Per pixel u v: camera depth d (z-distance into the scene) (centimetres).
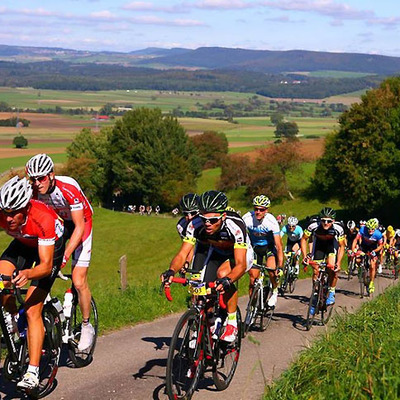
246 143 14312
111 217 5909
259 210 828
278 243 834
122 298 987
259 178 6638
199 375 501
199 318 490
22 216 449
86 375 555
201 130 19762
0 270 461
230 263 536
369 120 5184
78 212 544
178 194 7112
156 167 7294
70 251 533
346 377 454
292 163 6550
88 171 7906
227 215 520
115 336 746
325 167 6184
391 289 1054
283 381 481
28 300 467
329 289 888
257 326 848
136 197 7794
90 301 578
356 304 1178
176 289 1117
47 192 534
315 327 883
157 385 534
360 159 5169
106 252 4247
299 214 6131
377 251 1291
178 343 470
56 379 537
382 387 433
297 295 1312
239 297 1228
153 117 7631
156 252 4166
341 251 890
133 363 607
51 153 12362
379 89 5491
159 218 5919
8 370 471
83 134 8694
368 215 5634
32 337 464
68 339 556
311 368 487
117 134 7600
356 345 548
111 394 504
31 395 473
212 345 510
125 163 7394
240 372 593
